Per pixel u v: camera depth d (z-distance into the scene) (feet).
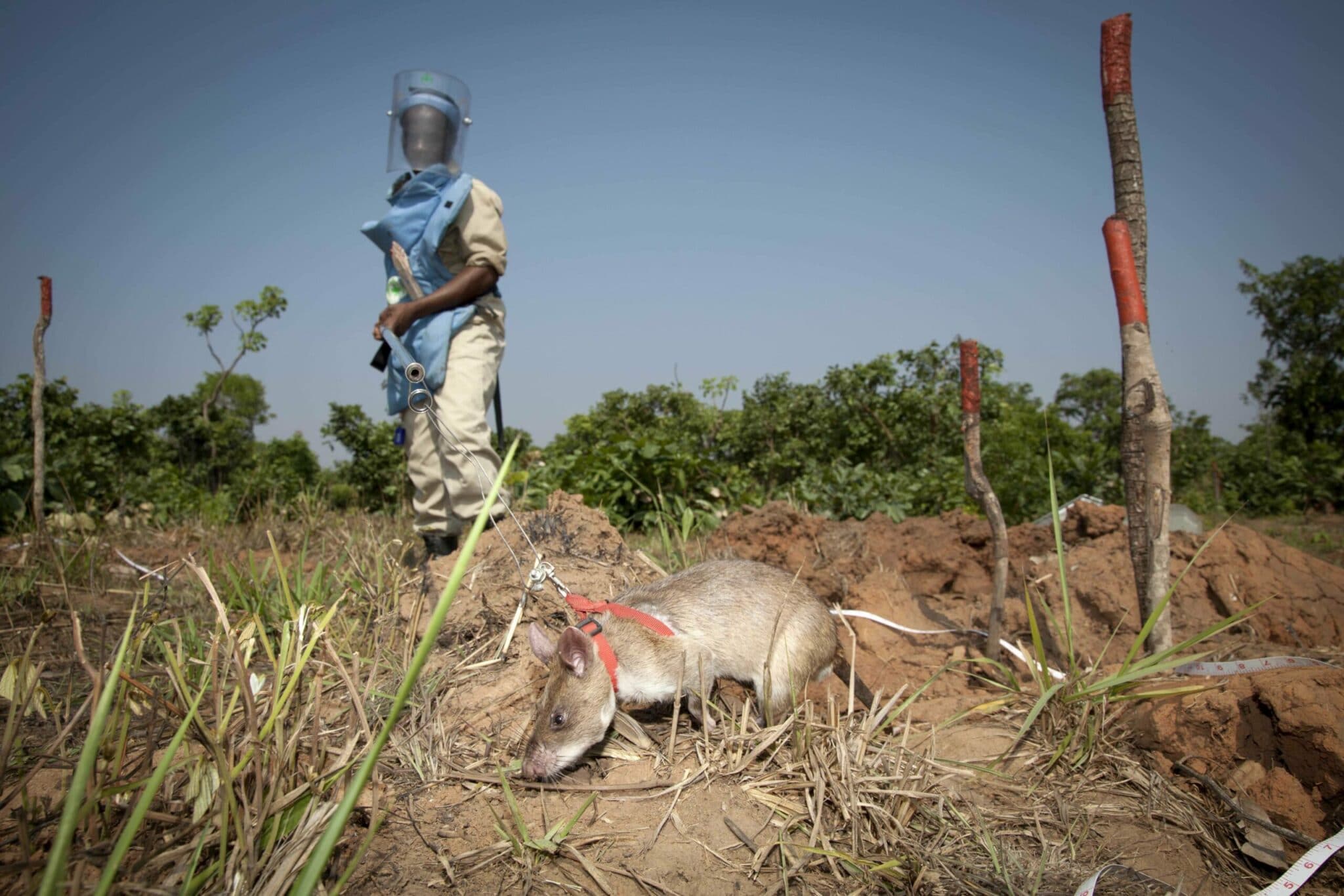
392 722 5.34
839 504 36.27
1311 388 101.76
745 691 13.35
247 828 7.36
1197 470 76.02
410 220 16.14
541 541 14.65
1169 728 10.91
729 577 12.78
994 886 8.57
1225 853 9.31
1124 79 13.09
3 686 9.33
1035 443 55.57
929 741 11.63
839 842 9.25
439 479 16.21
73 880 6.12
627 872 8.57
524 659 12.61
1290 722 9.89
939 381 71.72
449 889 8.16
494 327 16.76
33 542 20.27
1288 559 17.03
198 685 11.02
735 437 75.05
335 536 23.70
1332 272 103.76
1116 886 8.67
